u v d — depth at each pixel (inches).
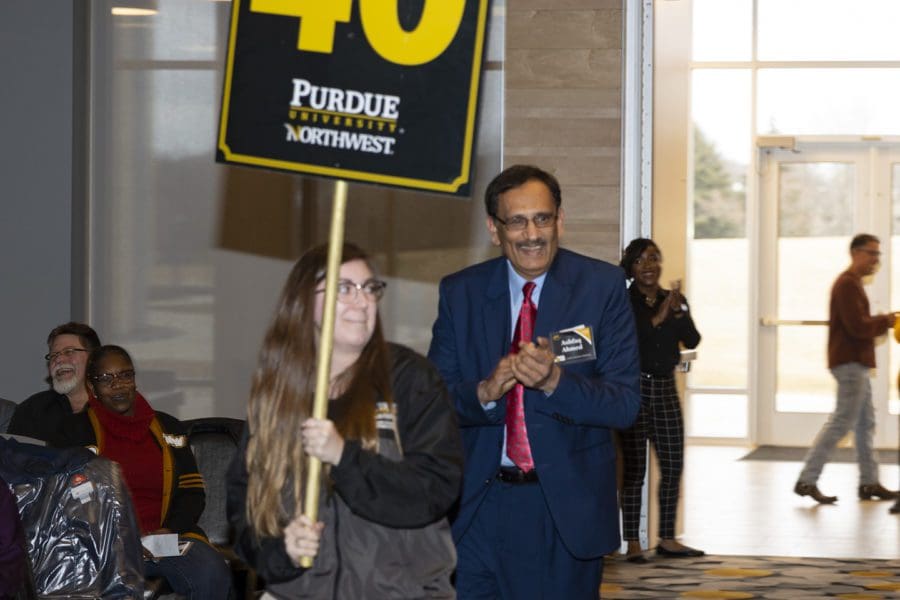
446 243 273.4
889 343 508.1
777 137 517.0
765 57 522.9
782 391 522.6
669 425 305.9
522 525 148.2
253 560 114.9
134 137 281.4
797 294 520.7
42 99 267.9
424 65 117.8
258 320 280.4
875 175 516.1
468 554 149.6
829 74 519.5
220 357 281.4
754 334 522.6
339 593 112.9
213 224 280.5
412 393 115.5
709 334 525.3
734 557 309.1
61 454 151.9
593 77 297.0
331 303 110.2
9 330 269.9
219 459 208.4
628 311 150.6
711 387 525.7
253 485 114.5
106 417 197.2
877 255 384.8
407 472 111.3
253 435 115.4
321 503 113.5
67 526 150.3
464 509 148.0
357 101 117.9
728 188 524.4
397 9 118.0
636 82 295.9
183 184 280.8
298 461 113.3
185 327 281.7
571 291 149.0
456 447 115.3
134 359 282.2
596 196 297.9
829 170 519.8
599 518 147.2
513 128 298.7
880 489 397.4
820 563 302.7
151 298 281.6
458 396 144.3
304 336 114.9
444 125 117.8
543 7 297.1
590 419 143.0
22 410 210.2
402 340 273.3
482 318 151.1
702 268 526.3
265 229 279.6
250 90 118.9
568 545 145.3
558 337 145.2
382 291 116.3
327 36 118.2
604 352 149.2
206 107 280.7
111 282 282.2
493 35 280.4
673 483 308.0
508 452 148.0
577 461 146.8
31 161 268.4
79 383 209.5
